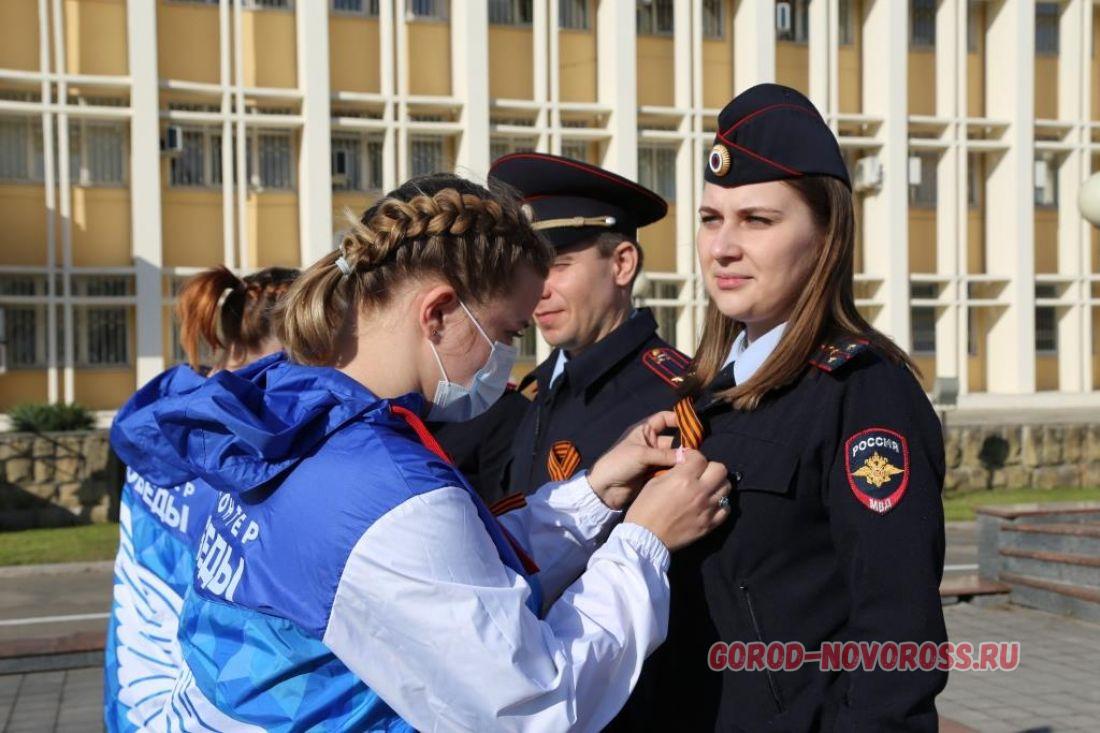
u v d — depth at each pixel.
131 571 2.42
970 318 22.38
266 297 3.12
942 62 21.48
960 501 14.73
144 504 2.44
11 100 16.89
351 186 18.48
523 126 19.23
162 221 17.62
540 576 2.15
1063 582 7.91
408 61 18.73
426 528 1.60
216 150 17.97
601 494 2.18
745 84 20.23
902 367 1.97
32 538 12.60
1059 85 22.39
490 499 3.50
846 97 21.08
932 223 21.80
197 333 3.18
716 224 2.11
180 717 1.78
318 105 17.86
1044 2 22.23
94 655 6.93
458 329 1.83
